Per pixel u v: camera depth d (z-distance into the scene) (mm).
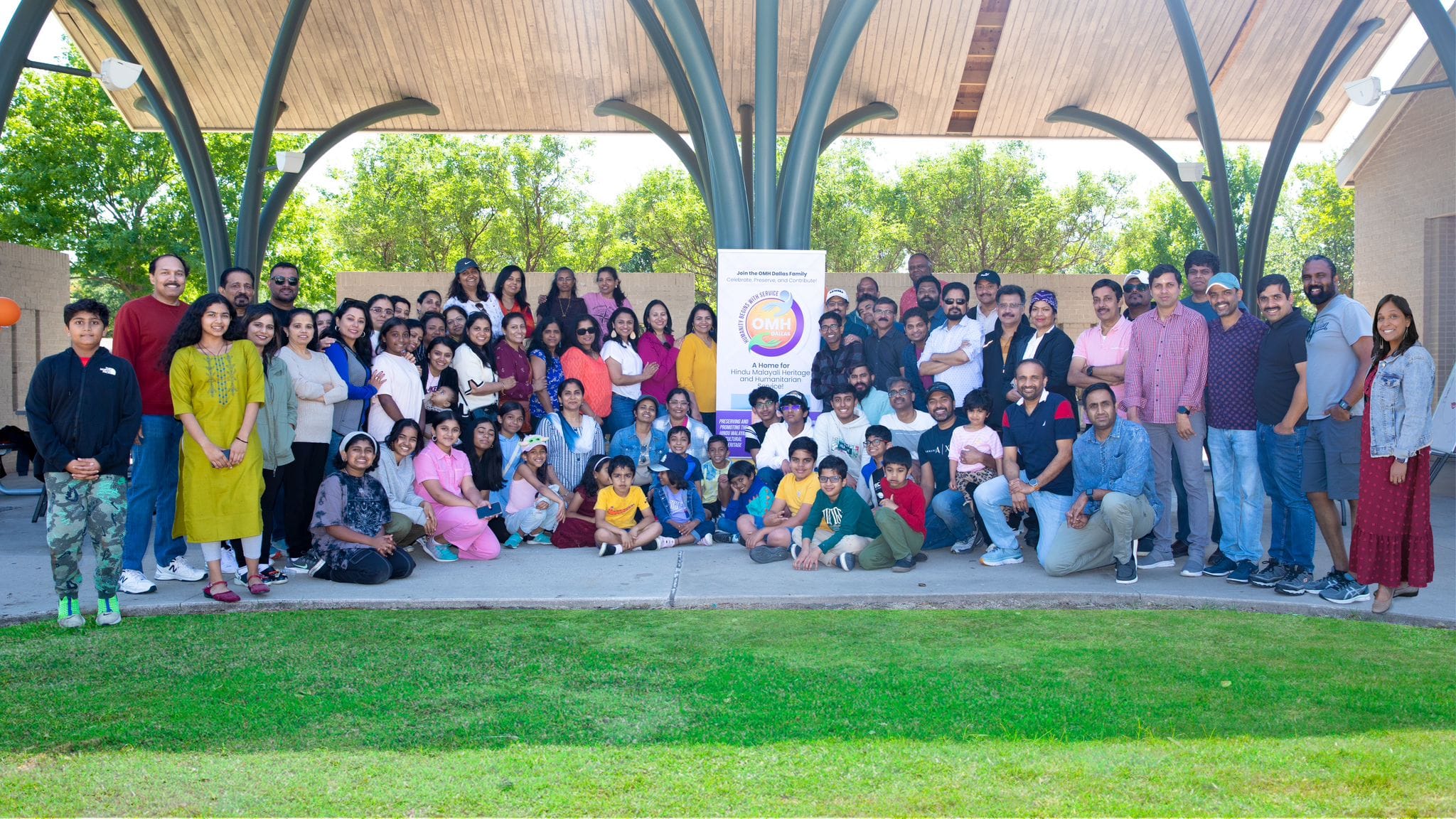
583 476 7770
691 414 8531
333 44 15820
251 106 16969
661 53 13086
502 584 6219
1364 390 5383
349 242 33938
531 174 33938
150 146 26312
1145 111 17719
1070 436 6617
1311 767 3238
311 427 6641
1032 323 7648
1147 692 4043
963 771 3213
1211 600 5699
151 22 14812
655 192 35969
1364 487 5340
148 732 3637
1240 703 3898
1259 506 6184
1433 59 14555
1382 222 15891
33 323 15508
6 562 6859
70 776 3238
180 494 5895
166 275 6145
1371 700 3938
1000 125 18172
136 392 5262
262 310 5906
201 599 5730
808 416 8148
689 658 4578
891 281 17312
